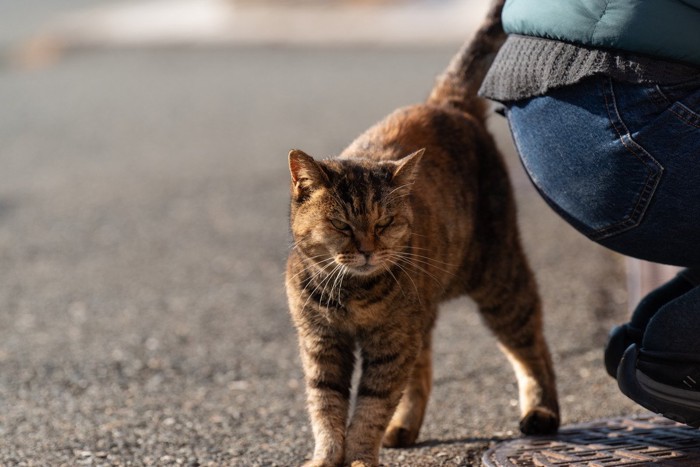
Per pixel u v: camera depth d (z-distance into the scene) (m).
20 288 9.93
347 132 16.56
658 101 4.49
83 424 6.30
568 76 4.71
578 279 9.38
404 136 6.23
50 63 26.88
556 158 4.98
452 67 6.78
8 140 17.77
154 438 6.04
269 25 29.78
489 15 6.64
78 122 19.19
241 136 17.12
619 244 5.05
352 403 6.80
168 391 7.04
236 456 5.72
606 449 5.34
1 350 8.03
